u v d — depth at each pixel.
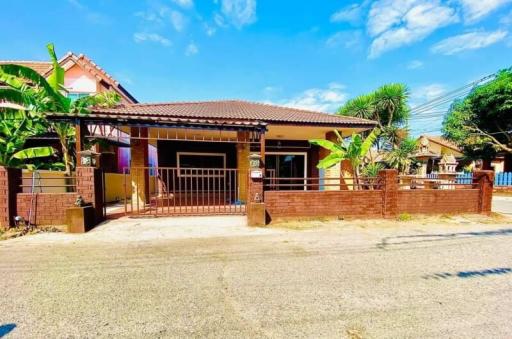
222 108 9.31
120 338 2.01
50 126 7.42
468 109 15.73
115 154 11.97
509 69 13.94
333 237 4.96
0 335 2.04
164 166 10.45
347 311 2.41
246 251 4.14
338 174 9.76
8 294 2.71
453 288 2.89
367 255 3.98
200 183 10.79
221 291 2.80
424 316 2.33
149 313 2.37
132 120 5.70
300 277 3.17
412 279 3.12
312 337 2.04
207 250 4.18
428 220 6.48
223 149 10.99
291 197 6.23
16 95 6.27
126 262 3.64
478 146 16.48
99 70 11.86
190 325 2.19
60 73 7.20
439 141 25.31
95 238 4.78
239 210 7.49
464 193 7.08
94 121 5.66
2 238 4.68
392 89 14.64
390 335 2.06
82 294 2.71
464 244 4.56
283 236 5.02
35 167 7.41
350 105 16.34
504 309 2.46
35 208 5.36
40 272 3.28
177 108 8.45
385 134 15.41
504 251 4.19
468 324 2.21
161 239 4.77
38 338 2.01
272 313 2.38
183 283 2.99
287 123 7.88
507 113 14.30
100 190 5.96
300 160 11.68
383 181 6.59
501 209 8.73
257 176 5.89
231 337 2.03
